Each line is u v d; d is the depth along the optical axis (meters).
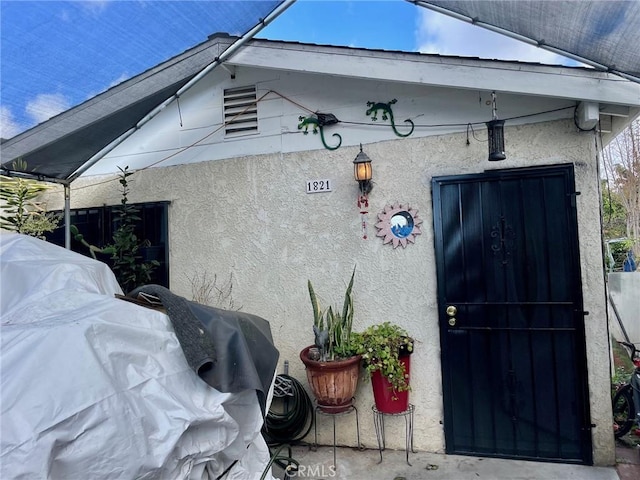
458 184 3.60
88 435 1.54
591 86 3.05
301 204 4.03
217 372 2.08
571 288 3.32
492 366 3.48
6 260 2.23
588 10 2.46
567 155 3.36
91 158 4.07
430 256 3.65
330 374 3.26
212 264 4.29
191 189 4.40
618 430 3.71
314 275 3.96
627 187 13.00
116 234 4.38
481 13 2.78
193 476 1.97
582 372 3.27
